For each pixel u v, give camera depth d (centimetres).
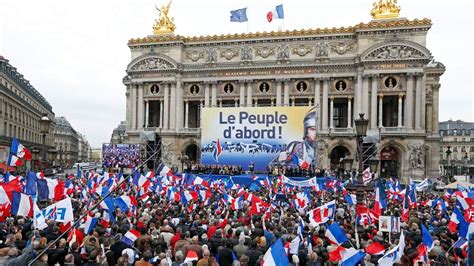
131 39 9125
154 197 3173
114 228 1747
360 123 3031
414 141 7594
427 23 7612
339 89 8150
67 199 1698
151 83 8906
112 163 7350
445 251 1603
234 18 8600
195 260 1332
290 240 1573
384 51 7731
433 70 8738
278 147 7000
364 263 1424
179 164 8600
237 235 1647
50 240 1456
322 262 1435
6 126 8462
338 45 8156
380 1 8075
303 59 8262
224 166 6900
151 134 7169
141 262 1226
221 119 7312
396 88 7744
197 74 8738
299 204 2827
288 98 8306
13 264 1177
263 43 8481
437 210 2739
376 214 2222
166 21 9200
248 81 8488
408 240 1636
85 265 1280
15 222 1852
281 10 8481
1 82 8356
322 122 8119
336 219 2295
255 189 4494
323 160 8019
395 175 7856
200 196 3081
